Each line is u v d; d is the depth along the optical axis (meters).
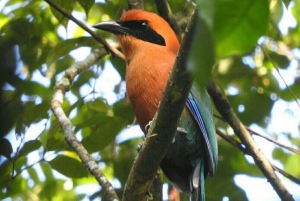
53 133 10.28
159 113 6.64
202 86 3.27
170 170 9.83
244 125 12.02
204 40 3.22
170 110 6.53
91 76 13.19
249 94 13.36
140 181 7.41
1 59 12.52
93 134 10.40
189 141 9.54
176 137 9.42
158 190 9.30
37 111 10.39
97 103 12.22
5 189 11.19
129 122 12.05
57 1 11.09
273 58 13.73
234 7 3.42
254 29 3.50
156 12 12.66
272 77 13.70
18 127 10.38
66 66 13.38
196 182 9.12
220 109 11.05
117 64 12.38
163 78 9.28
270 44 13.80
